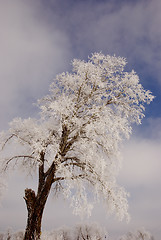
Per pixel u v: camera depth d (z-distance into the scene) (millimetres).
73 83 10703
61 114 8305
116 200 8570
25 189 8664
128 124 9227
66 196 7668
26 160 10336
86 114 9430
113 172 9508
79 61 10586
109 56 10469
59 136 8852
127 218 8453
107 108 9555
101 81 10031
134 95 9891
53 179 9234
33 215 8109
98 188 8883
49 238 8766
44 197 8508
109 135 8891
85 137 9328
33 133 9055
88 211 7980
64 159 9422
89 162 8828
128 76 10102
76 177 8758
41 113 10234
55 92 11070
